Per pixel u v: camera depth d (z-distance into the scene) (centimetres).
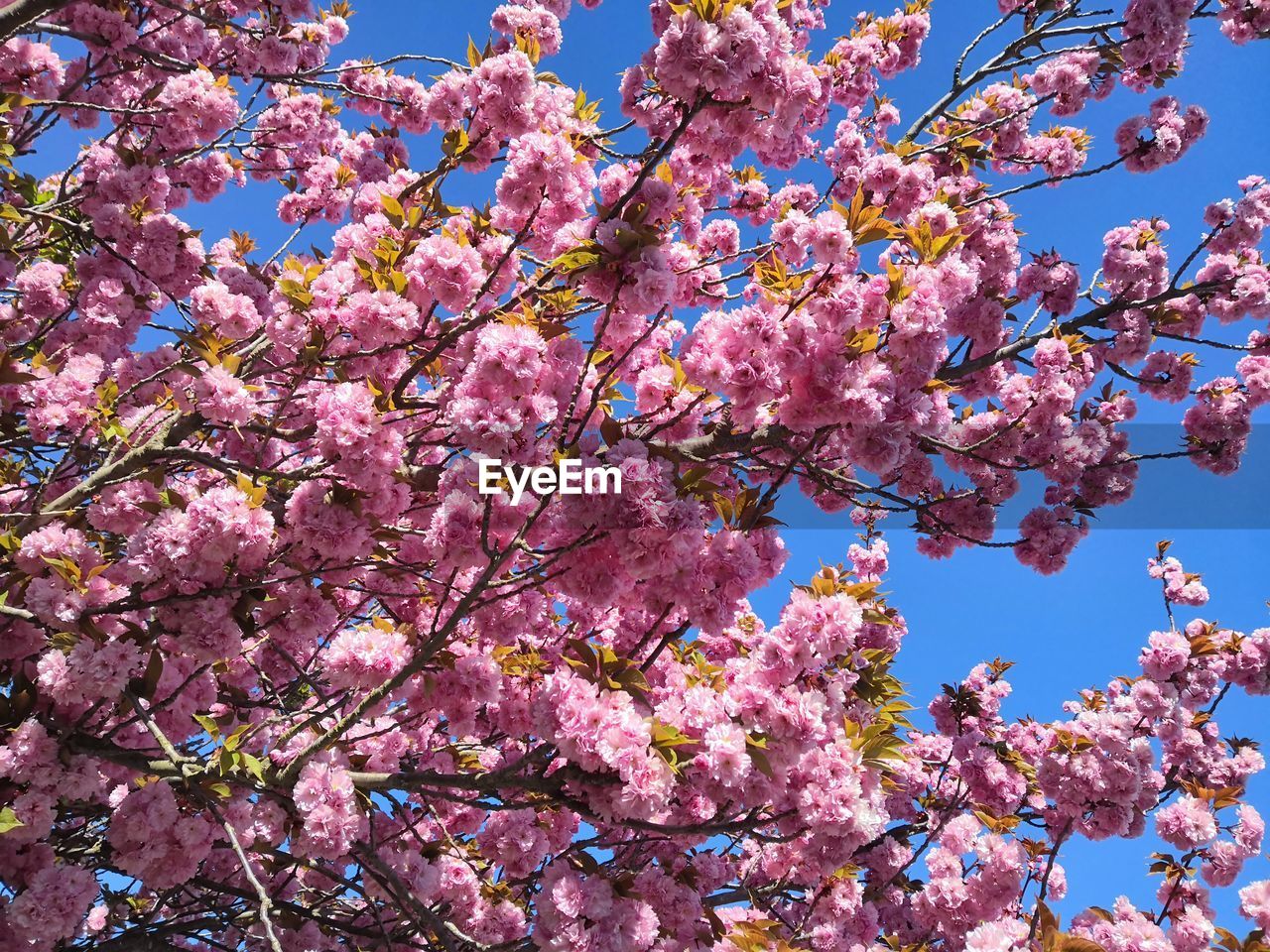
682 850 488
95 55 640
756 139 335
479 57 412
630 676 319
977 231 620
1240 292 667
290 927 445
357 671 347
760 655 320
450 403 334
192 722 415
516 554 366
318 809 324
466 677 375
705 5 301
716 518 396
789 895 558
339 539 339
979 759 710
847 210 356
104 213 493
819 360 333
